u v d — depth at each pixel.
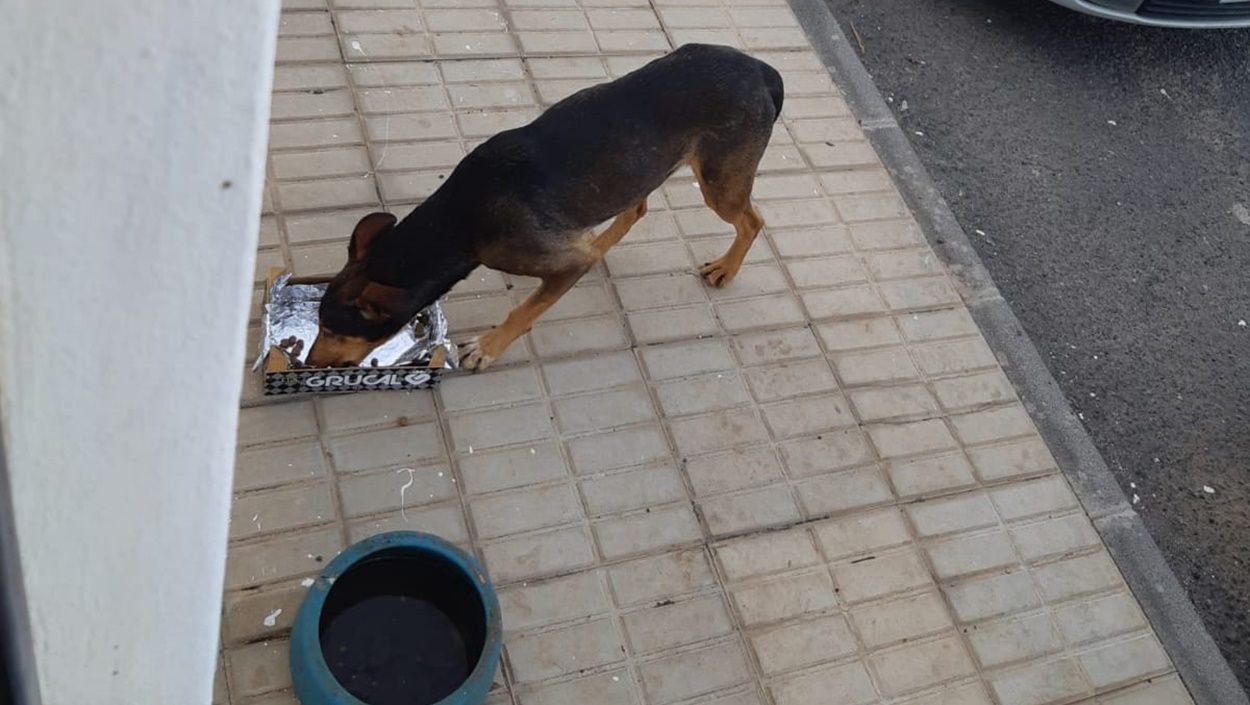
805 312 3.43
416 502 2.73
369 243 2.66
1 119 0.73
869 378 3.32
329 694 2.11
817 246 3.63
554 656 2.55
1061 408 3.42
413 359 2.88
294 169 3.29
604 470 2.91
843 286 3.54
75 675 1.23
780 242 3.60
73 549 1.06
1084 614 2.96
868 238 3.71
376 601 2.43
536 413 2.96
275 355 2.72
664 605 2.70
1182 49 5.02
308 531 2.61
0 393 0.88
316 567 2.56
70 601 1.12
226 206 0.84
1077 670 2.85
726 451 3.03
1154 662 2.91
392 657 2.35
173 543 1.11
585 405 3.02
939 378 3.39
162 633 1.23
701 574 2.77
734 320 3.34
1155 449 3.51
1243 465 3.54
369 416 2.84
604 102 2.74
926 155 4.20
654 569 2.75
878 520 3.00
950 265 3.73
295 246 3.12
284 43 3.59
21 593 0.92
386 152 3.43
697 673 2.61
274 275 2.87
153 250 0.85
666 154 2.83
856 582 2.86
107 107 0.75
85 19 0.70
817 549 2.90
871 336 3.43
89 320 0.87
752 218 3.19
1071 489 3.23
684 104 2.79
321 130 3.41
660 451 2.98
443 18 3.86
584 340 3.16
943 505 3.08
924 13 4.79
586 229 2.80
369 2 3.81
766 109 2.91
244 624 2.43
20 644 0.93
